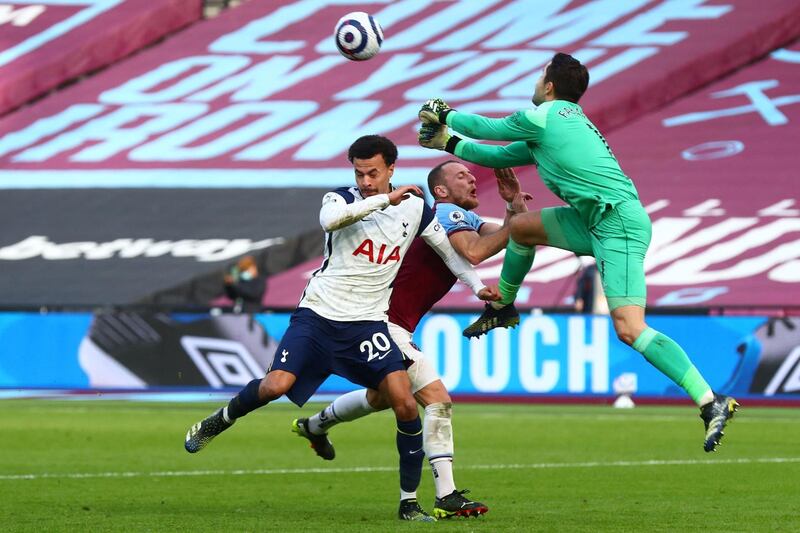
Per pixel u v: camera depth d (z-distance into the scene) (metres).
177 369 65.81
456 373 63.31
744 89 108.94
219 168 102.19
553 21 118.50
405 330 28.16
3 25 127.00
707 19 115.06
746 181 95.31
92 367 66.75
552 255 85.81
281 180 99.00
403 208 26.62
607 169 26.52
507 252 28.77
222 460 41.03
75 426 53.25
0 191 101.00
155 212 95.94
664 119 105.38
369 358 26.45
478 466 39.06
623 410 62.06
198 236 91.69
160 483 34.47
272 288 85.69
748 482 34.47
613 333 62.75
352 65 116.62
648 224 26.67
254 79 116.94
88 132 110.94
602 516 26.78
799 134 101.12
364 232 26.20
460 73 111.38
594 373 62.81
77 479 35.44
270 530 24.31
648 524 25.28
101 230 93.75
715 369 62.47
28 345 67.69
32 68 119.44
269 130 107.75
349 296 26.39
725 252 85.19
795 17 115.12
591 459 41.12
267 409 64.12
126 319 66.56
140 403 66.88
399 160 97.25
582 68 27.52
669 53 110.31
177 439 48.12
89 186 100.94
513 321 29.78
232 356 65.19
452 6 124.00
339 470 38.06
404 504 26.56
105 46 123.38
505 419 57.19
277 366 26.33
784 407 64.12
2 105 117.69
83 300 84.00
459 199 29.64
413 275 28.14
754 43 112.69
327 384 70.31
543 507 28.72
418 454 26.53
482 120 27.64
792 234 86.88
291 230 91.25
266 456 42.34
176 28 128.50
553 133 26.84
